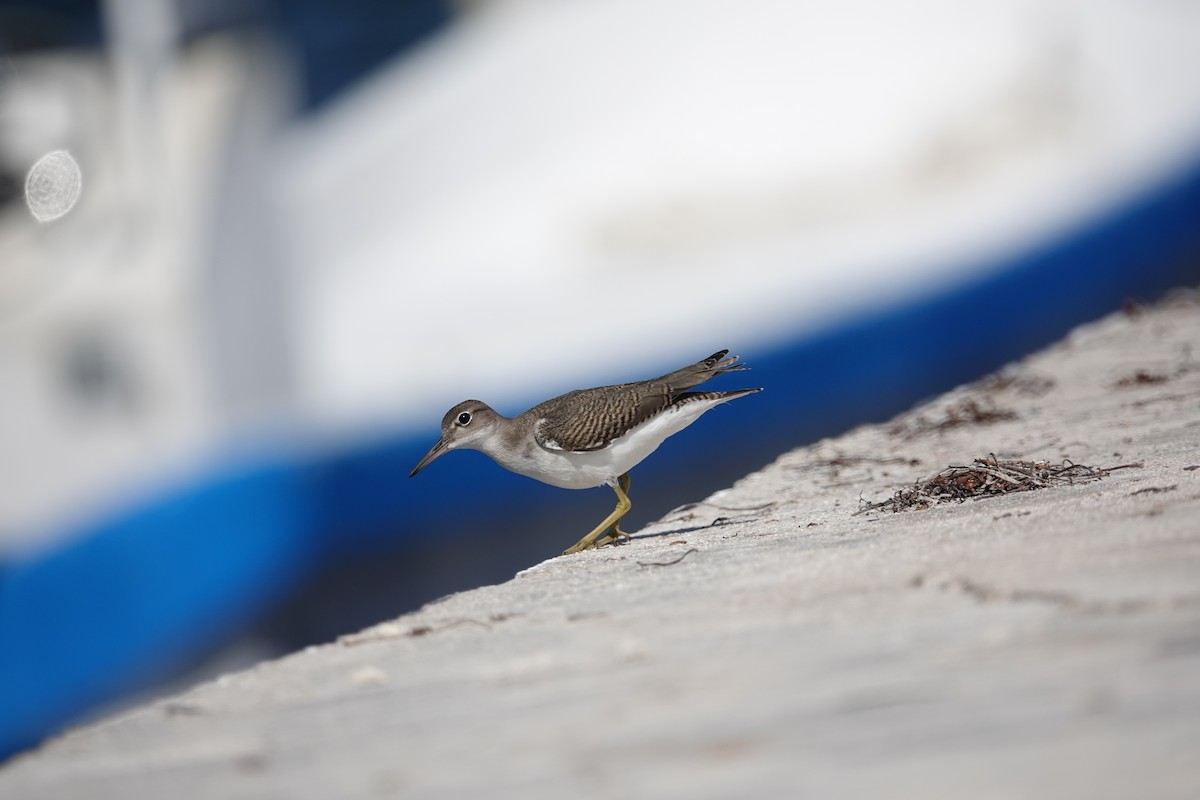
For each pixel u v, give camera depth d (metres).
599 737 3.90
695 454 18.25
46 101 20.64
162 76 21.19
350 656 5.32
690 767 3.58
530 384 18.70
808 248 18.88
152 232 20.42
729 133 19.38
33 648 18.53
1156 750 3.26
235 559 18.84
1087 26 19.59
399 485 18.78
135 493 19.20
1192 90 19.47
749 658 4.43
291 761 4.08
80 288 19.81
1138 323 13.22
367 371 19.48
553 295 19.20
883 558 5.59
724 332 18.53
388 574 18.83
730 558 6.25
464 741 4.04
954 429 9.49
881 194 19.05
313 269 20.14
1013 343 18.95
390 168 20.36
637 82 20.14
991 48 19.53
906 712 3.73
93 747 4.52
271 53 22.02
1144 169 18.91
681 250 19.09
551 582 6.32
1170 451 7.45
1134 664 3.81
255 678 5.17
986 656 4.07
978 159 18.91
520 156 20.00
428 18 27.00
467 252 19.66
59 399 20.36
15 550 18.92
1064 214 18.86
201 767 4.14
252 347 20.17
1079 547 5.16
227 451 19.08
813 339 18.47
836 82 19.59
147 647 18.78
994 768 3.30
